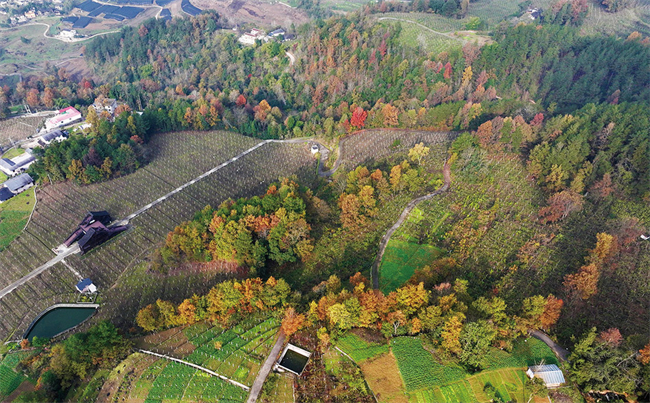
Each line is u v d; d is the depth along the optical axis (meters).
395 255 138.38
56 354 104.00
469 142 177.12
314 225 152.88
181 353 107.44
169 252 137.38
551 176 157.75
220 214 141.12
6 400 101.06
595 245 136.62
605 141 162.62
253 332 110.75
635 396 88.94
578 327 110.62
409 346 100.31
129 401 96.81
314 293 119.56
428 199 161.50
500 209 154.25
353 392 92.62
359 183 159.50
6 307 130.12
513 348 101.00
